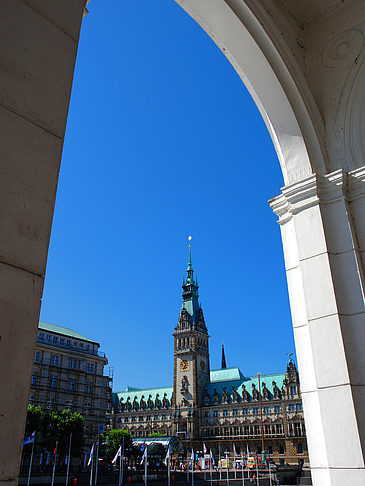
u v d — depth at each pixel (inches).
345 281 201.8
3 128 82.7
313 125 236.7
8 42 89.2
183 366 4355.3
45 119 91.4
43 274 81.1
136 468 2559.1
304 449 3420.3
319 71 258.4
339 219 213.8
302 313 213.5
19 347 73.1
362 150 229.3
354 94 240.8
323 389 186.9
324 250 208.2
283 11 255.3
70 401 2491.4
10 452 66.4
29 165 85.0
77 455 2065.7
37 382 2361.0
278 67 230.5
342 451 172.6
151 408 4594.0
